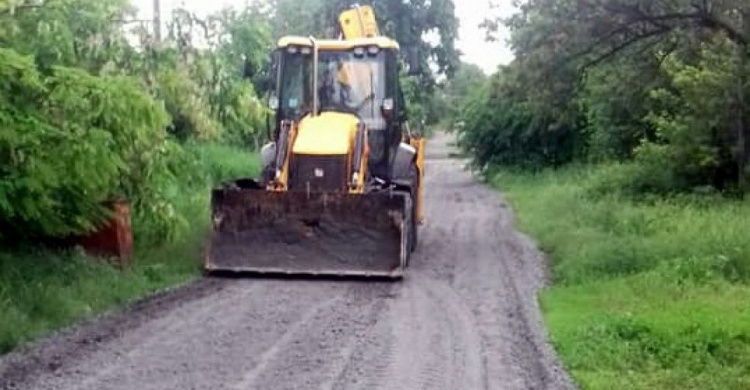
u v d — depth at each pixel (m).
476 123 52.41
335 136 18.61
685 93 28.25
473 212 32.16
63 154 14.19
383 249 17.55
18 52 14.70
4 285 13.77
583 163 47.84
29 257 15.48
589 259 18.88
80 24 17.22
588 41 24.14
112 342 12.22
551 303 15.51
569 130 49.50
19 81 13.99
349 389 10.23
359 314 14.21
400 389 10.27
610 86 31.91
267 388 10.23
